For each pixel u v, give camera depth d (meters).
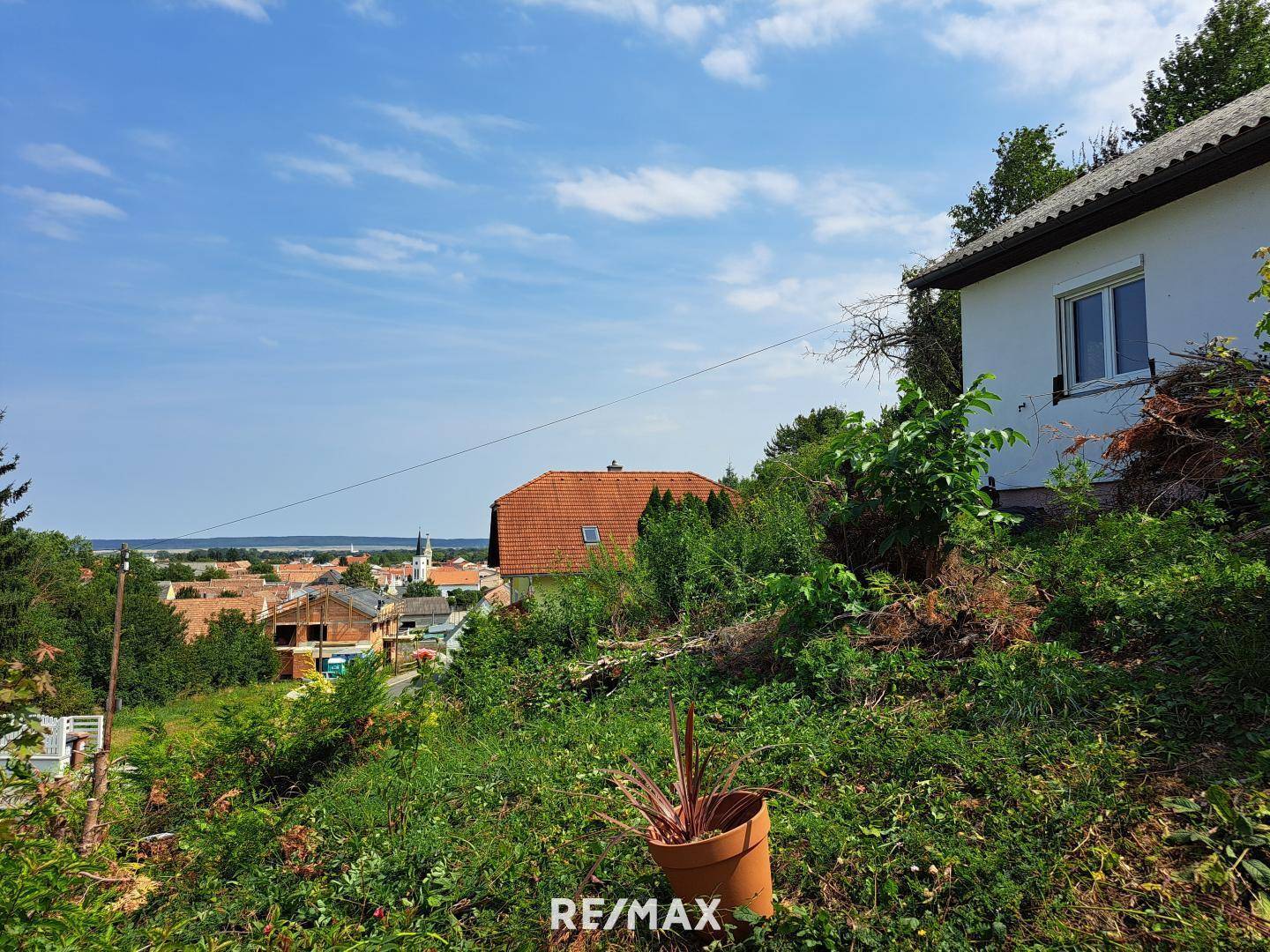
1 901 2.82
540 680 8.00
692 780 3.55
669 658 7.45
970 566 6.21
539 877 3.95
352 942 3.54
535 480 27.64
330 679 7.70
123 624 37.91
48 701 3.88
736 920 3.21
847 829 3.66
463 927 3.78
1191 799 3.29
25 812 3.80
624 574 10.46
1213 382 6.11
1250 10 18.94
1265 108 7.53
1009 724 4.18
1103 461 8.53
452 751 6.68
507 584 24.23
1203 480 6.11
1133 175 7.75
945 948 2.90
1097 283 8.97
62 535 57.53
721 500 14.37
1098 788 3.44
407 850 4.48
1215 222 7.57
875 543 6.38
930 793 3.82
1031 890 3.03
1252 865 2.85
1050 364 9.59
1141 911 2.81
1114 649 4.64
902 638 5.52
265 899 4.35
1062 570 5.72
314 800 5.77
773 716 5.19
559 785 5.05
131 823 5.68
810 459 11.88
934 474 5.76
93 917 3.22
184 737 7.02
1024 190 18.19
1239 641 4.05
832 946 3.05
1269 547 5.16
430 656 10.14
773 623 6.82
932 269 11.04
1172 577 4.94
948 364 14.90
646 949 3.36
